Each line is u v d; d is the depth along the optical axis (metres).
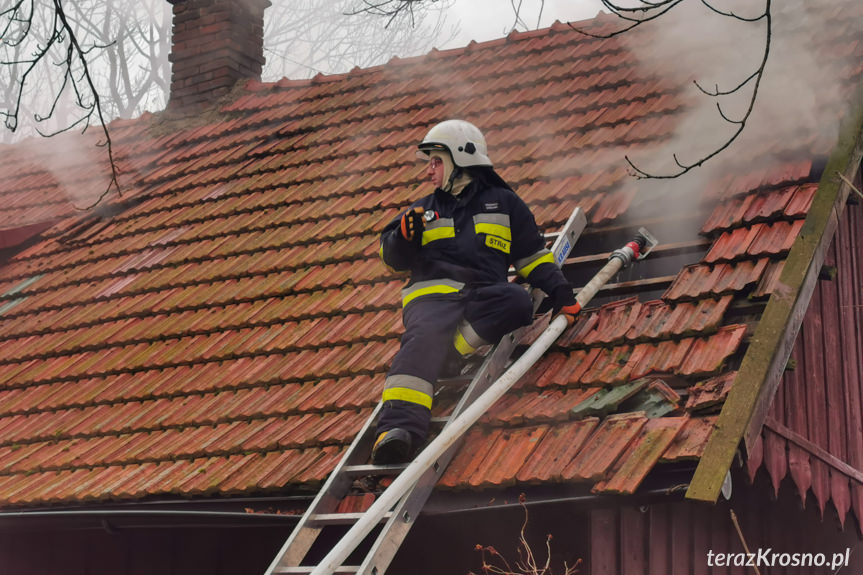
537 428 6.04
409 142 10.74
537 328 6.85
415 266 6.30
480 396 5.70
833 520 8.55
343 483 6.00
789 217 6.93
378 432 5.86
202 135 13.03
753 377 5.61
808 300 6.42
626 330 6.52
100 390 8.58
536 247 6.34
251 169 11.62
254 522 6.71
